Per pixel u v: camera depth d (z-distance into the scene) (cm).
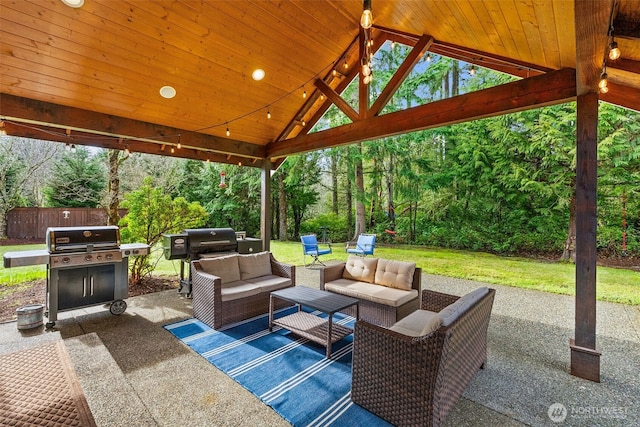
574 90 271
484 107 322
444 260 828
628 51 219
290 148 553
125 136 427
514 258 877
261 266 436
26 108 344
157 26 327
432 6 270
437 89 1061
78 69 334
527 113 861
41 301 431
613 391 235
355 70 493
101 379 228
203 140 514
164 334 332
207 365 268
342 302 311
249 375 253
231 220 1362
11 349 233
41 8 275
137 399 208
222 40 369
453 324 185
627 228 802
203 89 423
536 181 872
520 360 282
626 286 555
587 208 253
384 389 201
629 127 708
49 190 882
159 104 421
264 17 361
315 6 369
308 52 432
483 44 316
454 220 1112
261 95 474
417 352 184
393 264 388
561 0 182
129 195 550
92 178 848
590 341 253
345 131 452
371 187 1256
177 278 587
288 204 1469
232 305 360
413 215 1226
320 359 281
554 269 714
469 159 1042
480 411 209
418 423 185
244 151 573
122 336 327
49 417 144
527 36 255
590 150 253
